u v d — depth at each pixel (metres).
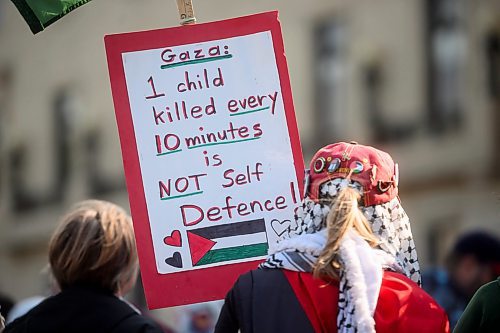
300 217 6.52
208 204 7.53
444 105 28.78
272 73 7.63
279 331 6.06
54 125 41.56
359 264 6.00
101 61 39.28
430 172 29.00
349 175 6.36
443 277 11.23
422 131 29.12
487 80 27.94
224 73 7.65
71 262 6.89
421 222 29.14
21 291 43.41
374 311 5.95
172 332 10.76
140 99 7.63
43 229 42.38
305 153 31.95
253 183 7.54
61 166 41.47
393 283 6.08
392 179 6.45
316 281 6.11
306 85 32.06
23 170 43.19
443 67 28.80
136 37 7.66
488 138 27.77
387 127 30.02
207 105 7.63
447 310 10.91
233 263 7.46
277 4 32.50
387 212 6.39
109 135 39.28
